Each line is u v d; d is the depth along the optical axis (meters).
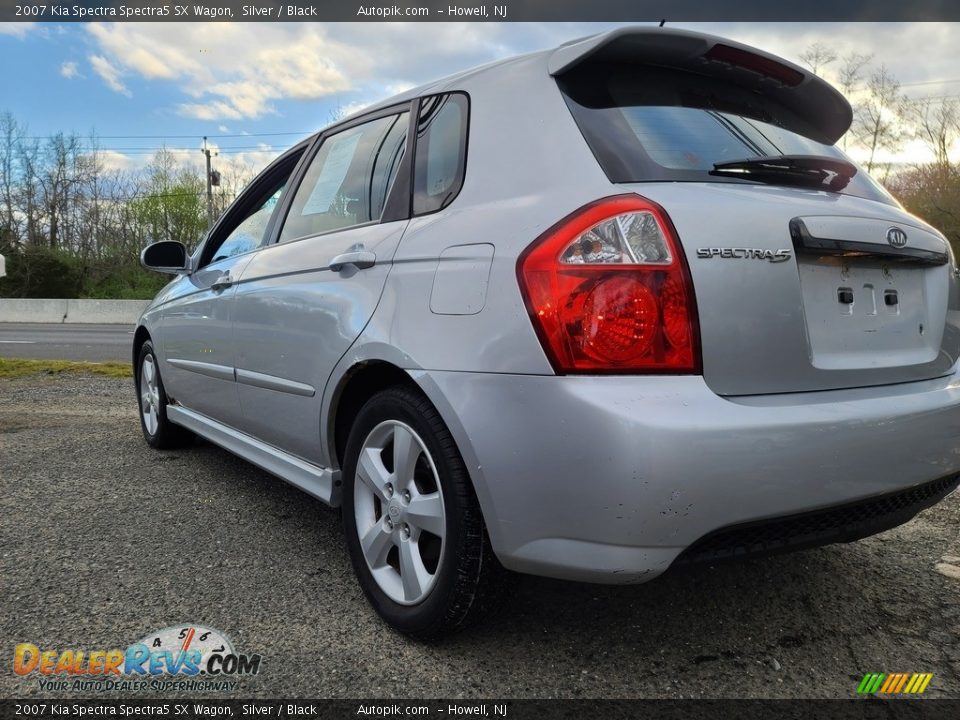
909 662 1.93
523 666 1.89
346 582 2.40
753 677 1.85
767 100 2.31
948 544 2.77
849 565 2.56
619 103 1.95
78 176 40.25
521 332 1.65
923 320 2.08
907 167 28.03
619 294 1.57
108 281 38.25
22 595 2.27
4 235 36.62
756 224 1.69
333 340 2.27
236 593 2.31
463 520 1.80
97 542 2.73
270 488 3.47
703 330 1.60
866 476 1.71
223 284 3.18
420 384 1.86
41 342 15.02
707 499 1.53
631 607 2.23
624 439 1.50
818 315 1.80
